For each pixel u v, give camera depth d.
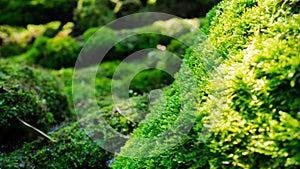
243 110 1.76
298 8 2.03
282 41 1.78
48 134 4.33
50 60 8.91
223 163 1.75
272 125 1.61
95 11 10.48
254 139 1.68
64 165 3.73
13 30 11.04
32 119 4.40
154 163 2.12
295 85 1.66
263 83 1.71
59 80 7.59
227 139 1.72
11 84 4.52
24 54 9.60
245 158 1.69
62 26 11.19
